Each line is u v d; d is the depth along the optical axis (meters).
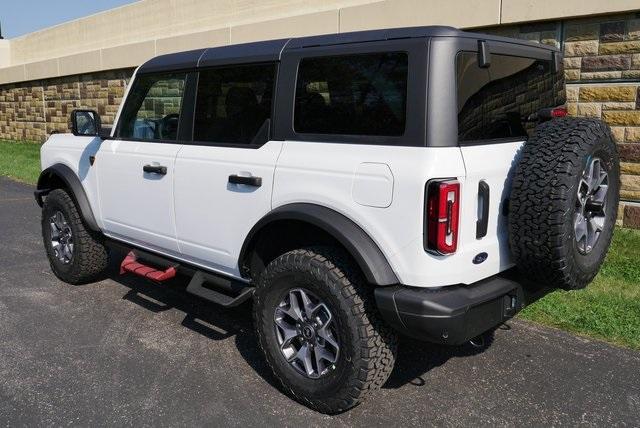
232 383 3.75
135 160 4.54
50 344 4.30
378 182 3.06
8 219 8.61
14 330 4.56
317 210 3.29
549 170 3.09
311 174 3.34
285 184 3.47
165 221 4.36
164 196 4.32
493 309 3.19
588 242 3.47
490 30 7.63
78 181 5.21
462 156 3.00
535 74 3.81
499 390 3.66
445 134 2.96
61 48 18.59
